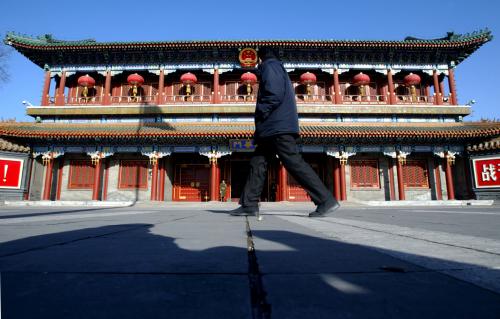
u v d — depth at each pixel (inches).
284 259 84.6
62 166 1350.9
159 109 1384.1
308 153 1435.8
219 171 1421.0
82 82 1421.0
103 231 163.5
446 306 46.9
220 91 1512.1
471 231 167.2
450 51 1445.6
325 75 1523.1
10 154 1190.9
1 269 71.9
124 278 64.2
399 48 1417.3
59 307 46.2
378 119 1407.5
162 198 1305.4
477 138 1232.2
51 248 104.1
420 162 1364.4
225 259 84.9
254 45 1403.8
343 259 84.9
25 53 1422.2
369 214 404.8
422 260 83.4
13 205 1098.1
